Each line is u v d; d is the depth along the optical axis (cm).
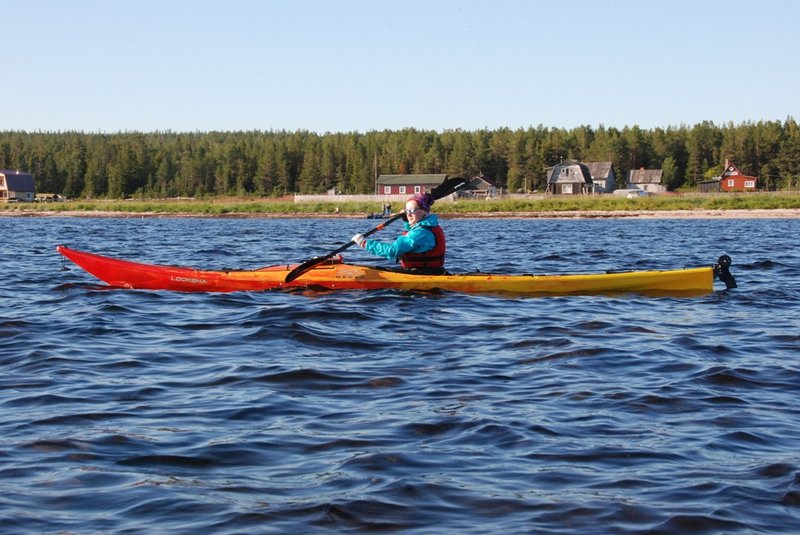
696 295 1165
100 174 12231
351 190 11369
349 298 1070
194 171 12025
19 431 530
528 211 6481
